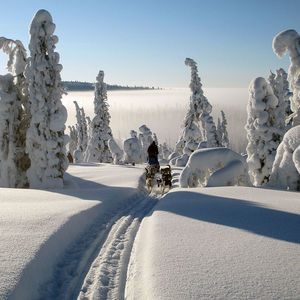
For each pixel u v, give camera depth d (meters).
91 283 3.87
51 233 4.86
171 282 3.34
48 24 13.34
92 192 9.98
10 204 7.26
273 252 4.11
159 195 12.77
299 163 8.88
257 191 9.14
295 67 13.12
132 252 4.89
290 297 2.94
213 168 11.71
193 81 30.78
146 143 46.50
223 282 3.29
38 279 3.69
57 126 13.29
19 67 14.38
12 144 13.66
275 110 13.54
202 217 6.11
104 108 35.06
